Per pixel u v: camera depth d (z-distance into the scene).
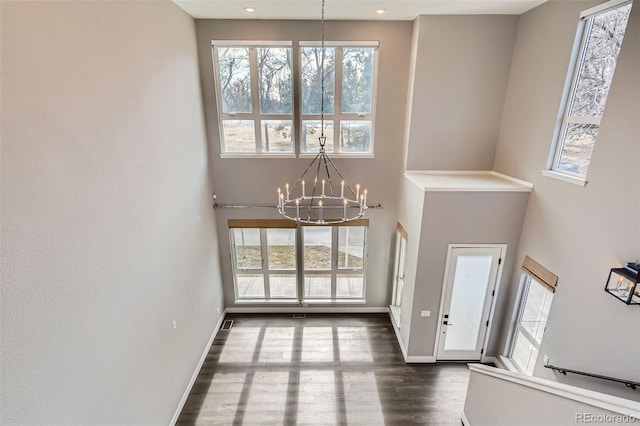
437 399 4.27
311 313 6.16
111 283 2.59
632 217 2.71
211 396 4.28
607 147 2.95
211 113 5.09
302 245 5.86
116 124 2.68
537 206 4.01
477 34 4.49
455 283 4.60
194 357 4.55
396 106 5.15
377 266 5.94
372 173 5.48
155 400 3.38
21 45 1.76
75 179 2.18
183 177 4.18
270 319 5.98
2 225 1.65
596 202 3.08
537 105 4.01
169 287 3.72
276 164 5.41
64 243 2.08
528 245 4.19
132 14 2.93
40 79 1.89
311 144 5.41
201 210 4.88
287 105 5.22
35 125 1.85
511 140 4.57
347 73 5.09
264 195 5.55
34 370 1.86
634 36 2.68
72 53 2.15
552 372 3.64
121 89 2.75
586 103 3.37
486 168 5.04
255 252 5.98
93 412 2.38
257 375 4.64
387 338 5.48
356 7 4.19
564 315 3.48
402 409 4.11
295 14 4.51
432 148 4.98
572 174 3.54
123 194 2.78
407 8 4.21
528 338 4.30
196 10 4.24
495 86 4.68
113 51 2.63
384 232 5.77
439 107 4.80
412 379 4.61
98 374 2.43
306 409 4.10
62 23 2.06
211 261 5.34
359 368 4.80
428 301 4.67
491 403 3.23
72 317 2.16
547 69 3.83
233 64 5.03
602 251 3.01
